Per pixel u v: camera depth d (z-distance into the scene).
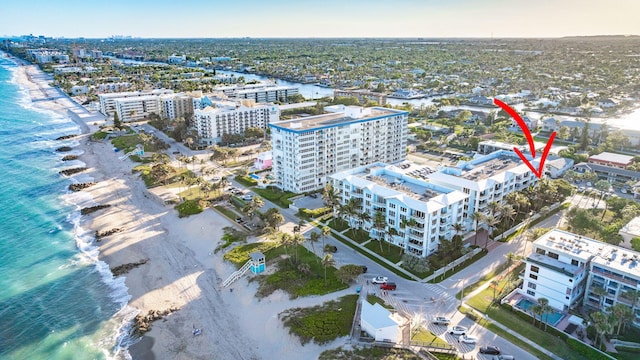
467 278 138.12
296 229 162.88
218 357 113.44
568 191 194.25
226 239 168.75
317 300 127.94
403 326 114.94
